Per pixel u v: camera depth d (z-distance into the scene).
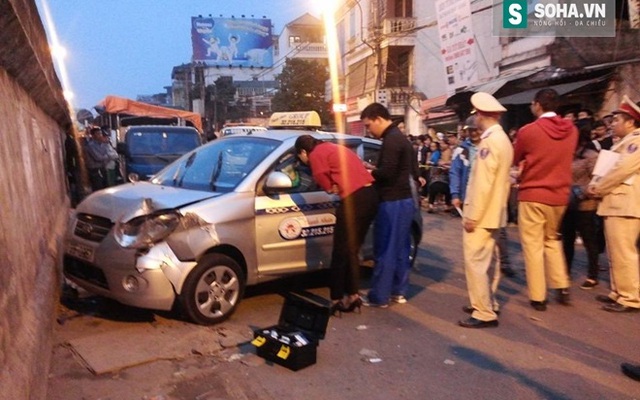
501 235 7.04
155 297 4.79
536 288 5.70
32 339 3.56
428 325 5.27
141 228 4.84
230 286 5.20
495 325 5.23
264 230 5.42
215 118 57.88
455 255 8.43
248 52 75.12
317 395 3.84
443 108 20.06
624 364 4.23
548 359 4.50
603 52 14.23
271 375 4.13
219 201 5.16
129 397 3.74
